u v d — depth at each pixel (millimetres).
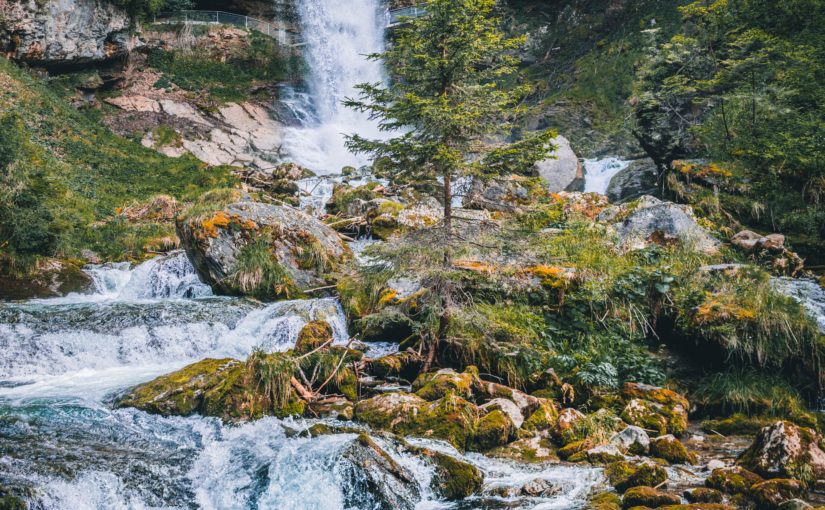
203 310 11188
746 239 14195
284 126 32062
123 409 7906
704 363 9938
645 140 20531
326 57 36625
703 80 19609
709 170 17016
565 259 11203
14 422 7109
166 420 7742
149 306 11156
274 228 12758
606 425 8047
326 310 11266
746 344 9336
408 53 9031
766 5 19266
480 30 8766
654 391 8938
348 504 6043
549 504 6098
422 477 6512
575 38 34188
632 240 12523
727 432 8523
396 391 8906
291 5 37312
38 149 20094
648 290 10547
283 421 7770
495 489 6465
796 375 9328
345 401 8438
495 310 10258
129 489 5930
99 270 14523
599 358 9711
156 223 18188
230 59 33875
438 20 8703
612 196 21406
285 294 12133
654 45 21453
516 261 9461
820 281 12711
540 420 8188
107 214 18734
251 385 8055
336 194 19922
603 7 34062
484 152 8789
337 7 37625
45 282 13523
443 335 9602
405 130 9500
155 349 10352
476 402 8680
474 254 10031
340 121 35031
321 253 12852
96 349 10039
